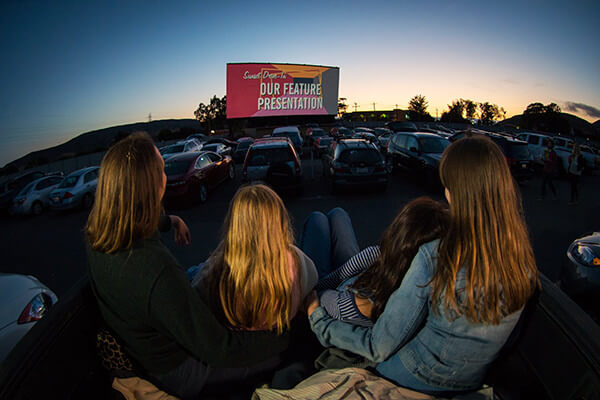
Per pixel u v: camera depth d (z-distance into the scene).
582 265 3.21
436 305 1.05
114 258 1.11
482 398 1.13
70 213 11.69
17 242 8.25
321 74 34.19
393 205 8.34
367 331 1.27
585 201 8.78
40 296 2.88
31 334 1.05
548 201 8.88
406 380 1.17
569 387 0.97
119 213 1.09
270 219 1.29
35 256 6.97
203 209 9.14
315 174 13.44
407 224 1.31
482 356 1.06
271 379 1.56
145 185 1.12
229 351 1.25
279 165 9.12
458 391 1.13
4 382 0.89
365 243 5.96
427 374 1.11
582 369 0.94
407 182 11.21
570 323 1.03
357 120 62.81
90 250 1.17
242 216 1.29
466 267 0.99
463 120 60.38
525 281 1.00
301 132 35.59
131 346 1.22
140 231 1.14
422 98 61.69
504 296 0.99
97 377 1.27
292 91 33.69
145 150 1.16
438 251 1.06
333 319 1.40
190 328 1.15
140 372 1.29
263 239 1.28
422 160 9.98
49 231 9.23
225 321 1.41
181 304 1.13
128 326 1.19
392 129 26.78
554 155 8.78
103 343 1.25
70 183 11.63
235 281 1.32
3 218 12.60
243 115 32.91
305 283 1.47
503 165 1.00
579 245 3.36
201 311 1.19
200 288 1.48
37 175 15.05
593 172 13.34
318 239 2.35
